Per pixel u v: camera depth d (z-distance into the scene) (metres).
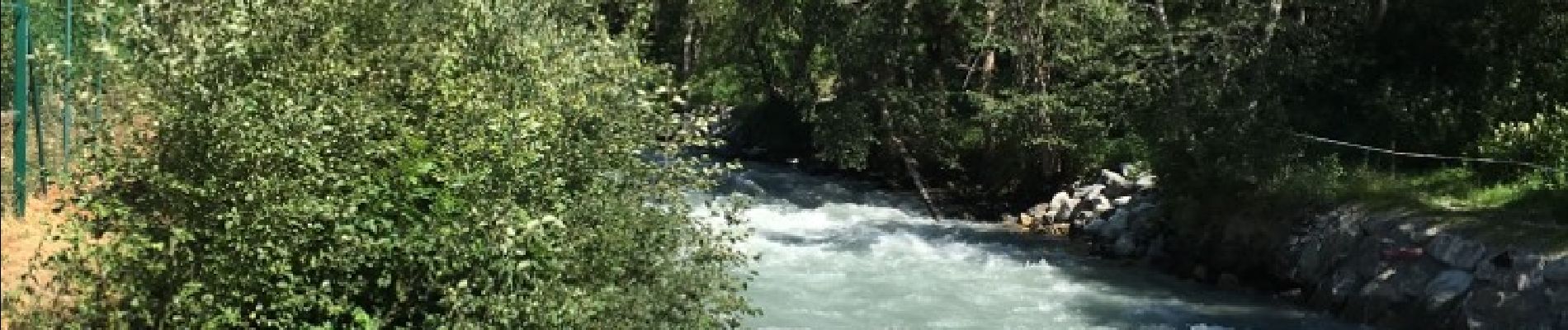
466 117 8.02
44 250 9.61
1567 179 16.17
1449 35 21.52
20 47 10.59
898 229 22.97
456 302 7.19
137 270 7.35
